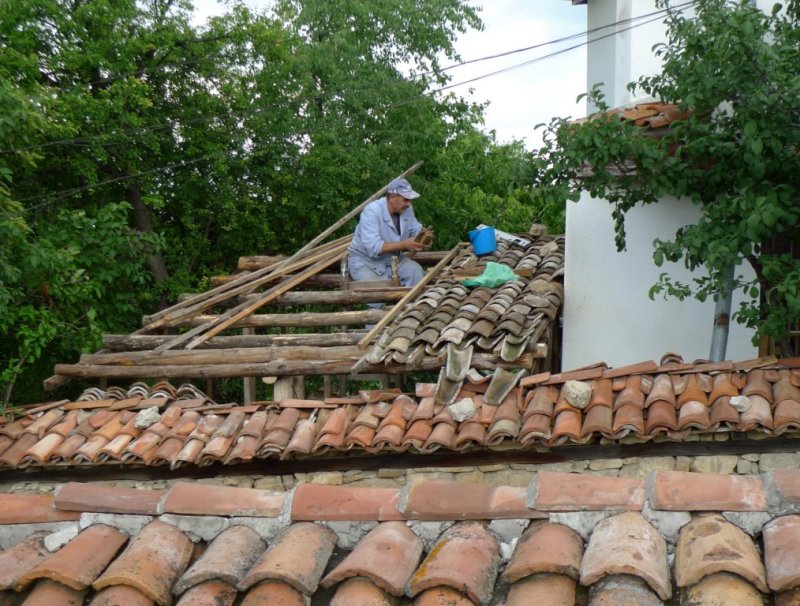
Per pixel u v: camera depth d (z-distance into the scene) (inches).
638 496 112.5
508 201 700.0
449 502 117.6
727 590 93.5
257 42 629.9
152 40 590.9
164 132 601.9
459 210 670.5
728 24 226.8
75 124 535.2
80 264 460.8
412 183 649.0
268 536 119.9
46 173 579.5
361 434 258.8
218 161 601.0
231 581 107.9
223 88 617.0
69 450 278.5
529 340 278.1
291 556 109.0
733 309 306.2
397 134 640.4
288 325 339.0
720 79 232.8
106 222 469.1
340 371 295.0
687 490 111.2
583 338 330.3
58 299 416.8
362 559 105.3
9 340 450.3
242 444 266.1
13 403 471.5
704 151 249.4
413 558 109.3
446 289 337.4
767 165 240.7
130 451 272.1
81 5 564.7
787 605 91.2
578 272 331.0
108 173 596.4
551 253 390.6
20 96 378.3
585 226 329.1
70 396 476.1
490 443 249.4
